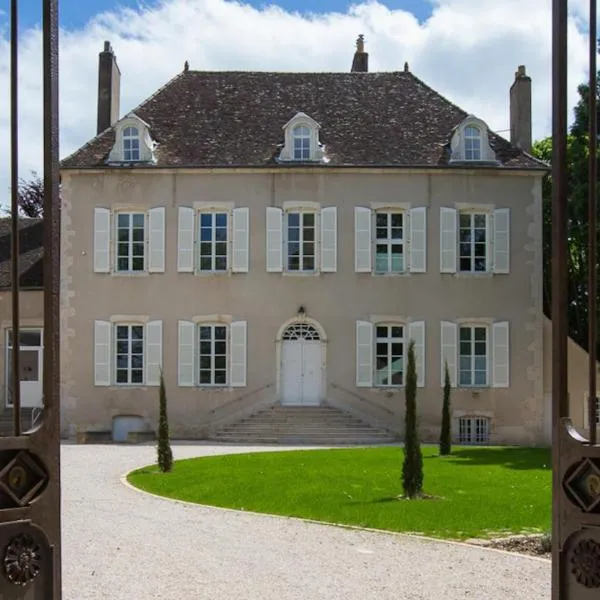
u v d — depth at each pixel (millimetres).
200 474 18375
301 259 31188
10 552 4637
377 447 26453
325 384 30781
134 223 31281
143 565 9898
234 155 31422
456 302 30984
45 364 4879
